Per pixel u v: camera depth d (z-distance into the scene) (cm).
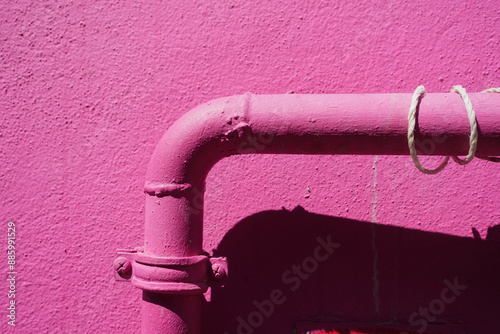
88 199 98
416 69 98
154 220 79
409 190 95
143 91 100
